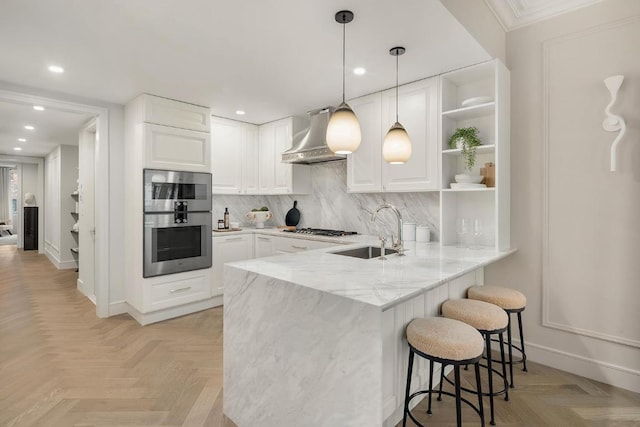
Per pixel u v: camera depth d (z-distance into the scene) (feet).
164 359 8.43
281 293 5.28
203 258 12.00
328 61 8.27
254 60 8.21
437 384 7.13
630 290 7.10
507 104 8.52
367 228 12.21
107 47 7.52
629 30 7.05
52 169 21.85
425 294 6.34
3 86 9.50
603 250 7.40
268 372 5.52
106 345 9.23
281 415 5.30
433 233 10.45
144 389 7.09
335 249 8.30
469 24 6.91
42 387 7.13
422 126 9.39
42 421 6.04
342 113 6.07
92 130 13.62
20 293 14.42
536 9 8.05
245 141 14.26
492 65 8.29
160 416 6.23
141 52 7.77
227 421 6.15
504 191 8.34
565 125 7.85
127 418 6.15
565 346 7.93
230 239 12.96
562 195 7.91
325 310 4.68
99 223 11.39
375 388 4.18
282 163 13.67
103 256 11.37
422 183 9.41
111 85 9.88
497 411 6.37
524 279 8.50
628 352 7.15
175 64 8.45
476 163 9.36
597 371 7.49
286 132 13.47
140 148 10.68
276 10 6.07
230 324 6.26
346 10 6.09
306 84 9.85
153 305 10.83
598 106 7.41
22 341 9.46
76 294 14.30
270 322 5.48
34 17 6.28
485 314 5.85
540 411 6.39
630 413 6.34
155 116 10.78
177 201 11.27
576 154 7.71
